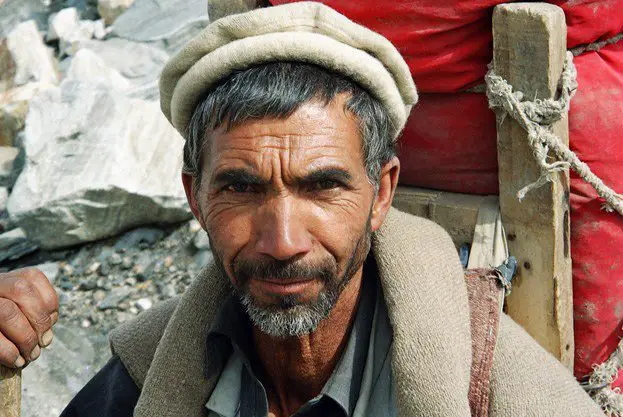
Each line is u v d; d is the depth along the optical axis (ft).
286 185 4.31
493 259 5.52
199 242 11.59
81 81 13.41
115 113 12.50
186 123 4.85
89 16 16.85
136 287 11.29
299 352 4.98
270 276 4.39
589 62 5.41
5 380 4.67
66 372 10.14
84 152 12.09
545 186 5.32
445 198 5.76
